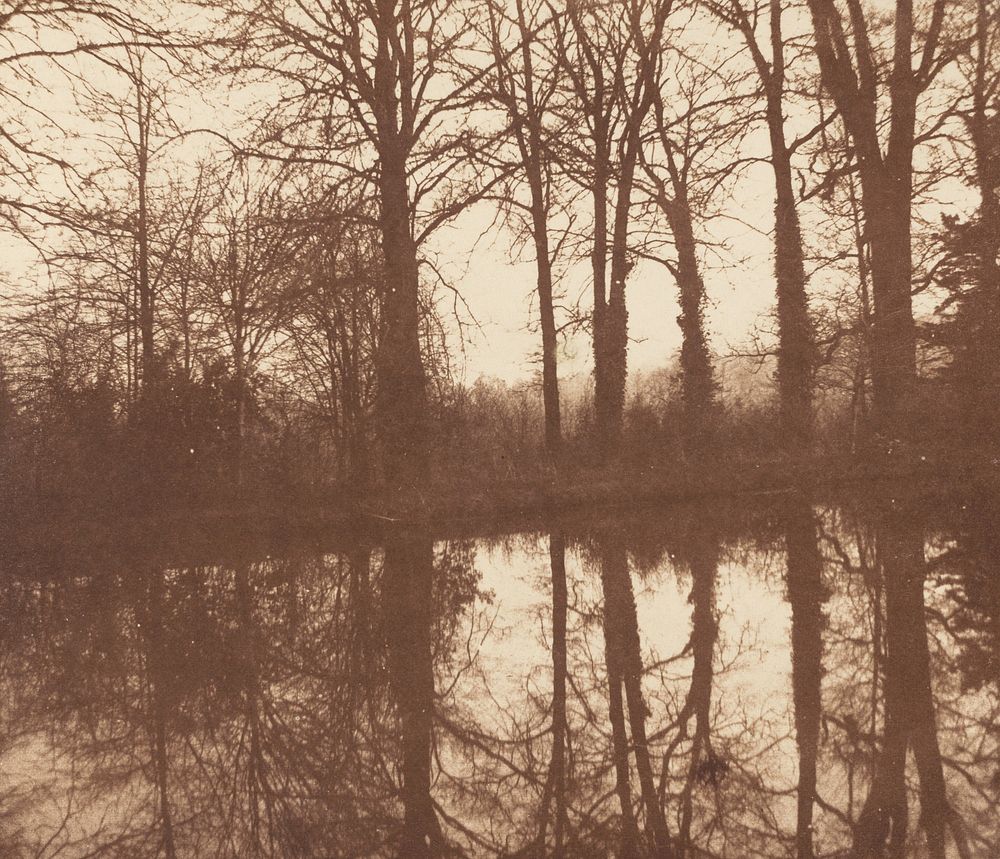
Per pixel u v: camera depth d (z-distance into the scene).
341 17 16.66
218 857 3.49
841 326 20.89
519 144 17.72
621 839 3.56
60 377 14.95
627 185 21.31
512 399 22.78
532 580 9.32
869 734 4.46
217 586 9.87
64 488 14.05
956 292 18.44
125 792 4.24
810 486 16.47
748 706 4.98
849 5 21.41
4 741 5.00
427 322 16.56
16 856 3.55
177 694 5.82
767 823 3.60
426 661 6.37
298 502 14.31
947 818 3.54
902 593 7.51
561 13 17.91
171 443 14.38
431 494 15.08
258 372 15.12
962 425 17.05
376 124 17.14
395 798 4.09
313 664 6.42
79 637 7.66
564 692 5.50
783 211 22.23
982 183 19.22
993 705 4.77
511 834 3.67
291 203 15.74
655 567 9.59
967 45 20.47
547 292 21.36
